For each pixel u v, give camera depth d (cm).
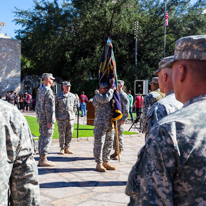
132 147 779
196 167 98
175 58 121
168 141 101
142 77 2967
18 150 140
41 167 536
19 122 142
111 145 526
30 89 3106
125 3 2898
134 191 111
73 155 657
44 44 3334
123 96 606
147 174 104
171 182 99
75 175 482
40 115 540
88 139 889
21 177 143
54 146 775
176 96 127
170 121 107
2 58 2948
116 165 560
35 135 902
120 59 3388
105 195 383
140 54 3425
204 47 110
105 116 501
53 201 358
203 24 3100
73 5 3036
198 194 98
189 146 100
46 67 3600
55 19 3028
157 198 100
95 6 2950
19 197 144
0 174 130
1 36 3116
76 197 374
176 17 3216
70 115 657
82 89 3158
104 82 514
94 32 3139
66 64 3338
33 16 3181
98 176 478
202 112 108
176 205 100
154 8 3288
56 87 1543
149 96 353
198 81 114
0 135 132
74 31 3241
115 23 2972
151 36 3312
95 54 3116
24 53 3512
